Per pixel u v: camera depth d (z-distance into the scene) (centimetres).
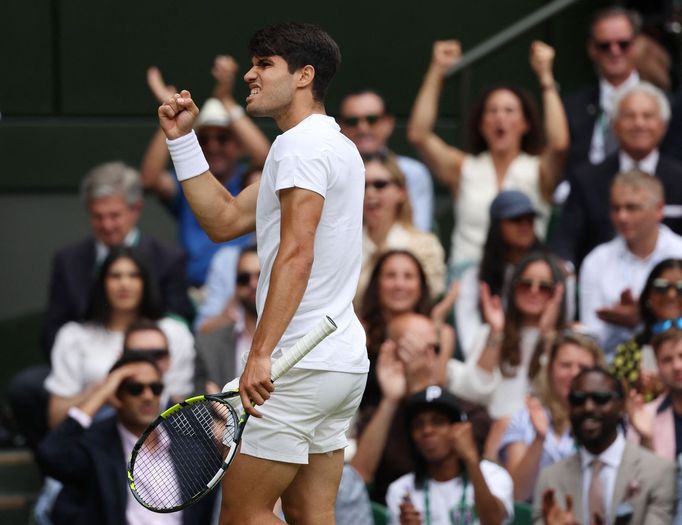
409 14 3484
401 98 3497
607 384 2292
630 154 2923
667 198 2922
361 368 1592
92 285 2758
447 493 2325
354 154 1580
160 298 2761
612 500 2294
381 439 2411
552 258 2628
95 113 3428
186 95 1662
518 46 3503
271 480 1577
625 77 3109
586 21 3500
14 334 3272
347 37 3478
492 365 2580
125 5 3425
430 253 2902
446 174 3064
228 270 2953
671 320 2503
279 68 1567
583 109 3134
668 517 2292
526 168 3014
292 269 1491
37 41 3406
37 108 3412
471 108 3114
